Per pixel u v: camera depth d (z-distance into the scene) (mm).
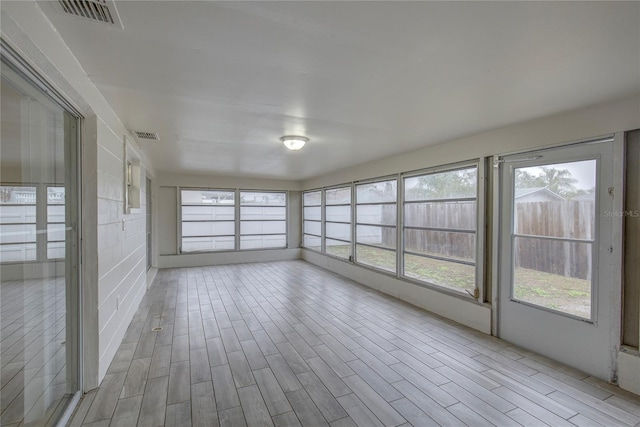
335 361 2732
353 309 4203
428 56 1698
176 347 2996
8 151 1370
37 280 1666
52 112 1795
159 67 1848
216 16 1339
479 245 3451
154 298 4680
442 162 3920
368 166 5512
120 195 2965
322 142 3842
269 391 2271
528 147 2928
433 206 4180
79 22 1390
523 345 3010
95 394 2207
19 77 1419
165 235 7242
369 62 1770
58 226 1896
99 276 2285
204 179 7527
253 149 4273
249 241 8125
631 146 2281
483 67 1822
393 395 2229
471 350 2957
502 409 2072
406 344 3090
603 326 2416
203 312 4051
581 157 2535
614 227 2342
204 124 3033
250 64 1802
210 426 1896
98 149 2227
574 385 2354
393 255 5000
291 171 6719
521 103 2422
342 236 6586
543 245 2836
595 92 2186
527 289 2982
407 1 1224
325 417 1987
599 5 1238
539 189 2867
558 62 1753
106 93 2242
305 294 4969
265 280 5961
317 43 1570
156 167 6238
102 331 2383
